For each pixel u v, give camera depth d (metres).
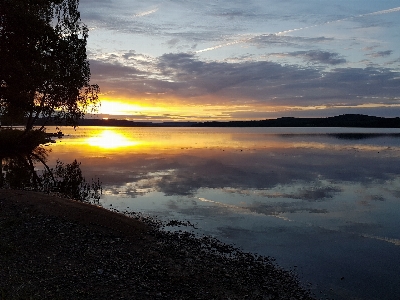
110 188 22.92
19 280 7.45
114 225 12.88
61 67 33.12
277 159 42.50
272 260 11.32
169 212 17.03
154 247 11.56
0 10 26.70
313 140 91.00
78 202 14.77
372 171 32.19
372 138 101.19
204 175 28.95
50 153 45.69
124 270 9.19
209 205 18.61
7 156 37.50
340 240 13.37
